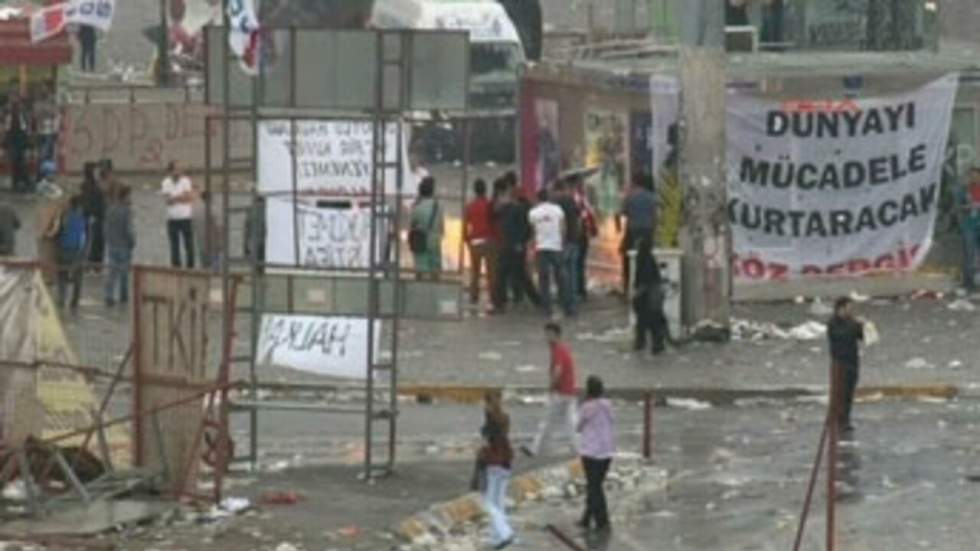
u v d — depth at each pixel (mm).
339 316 56281
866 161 89062
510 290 87750
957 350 78125
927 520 54188
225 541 49500
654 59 96375
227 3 56375
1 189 115000
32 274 54188
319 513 52406
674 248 81688
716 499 56594
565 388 60969
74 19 105062
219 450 53062
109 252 83812
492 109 129625
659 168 84812
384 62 54969
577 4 170500
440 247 81938
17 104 114562
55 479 53656
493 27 129375
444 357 76312
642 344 77562
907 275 89875
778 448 63375
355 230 56156
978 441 64438
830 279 89188
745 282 88562
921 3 102188
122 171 118438
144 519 51000
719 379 72750
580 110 92375
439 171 127812
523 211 85938
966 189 89625
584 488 57844
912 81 89125
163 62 138125
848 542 51875
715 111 79000
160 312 53562
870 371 74438
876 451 62812
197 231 89000
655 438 64875
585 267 87500
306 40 55312
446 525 52250
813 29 102188
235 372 71562
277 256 56594
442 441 63656
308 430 65500
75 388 54406
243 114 60562
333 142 56094
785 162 88500
